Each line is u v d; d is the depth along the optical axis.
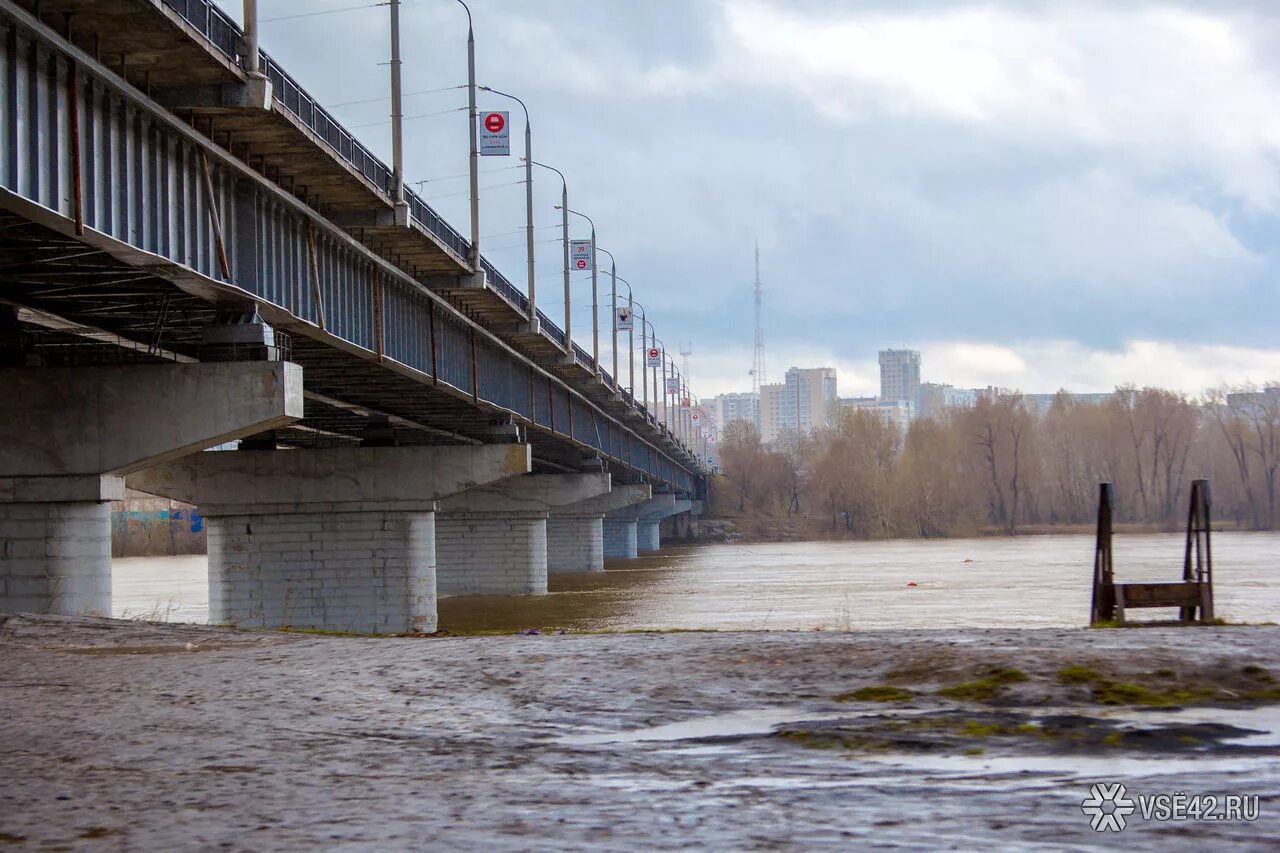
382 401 74.81
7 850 12.09
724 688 19.52
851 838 11.83
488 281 68.06
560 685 20.56
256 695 21.16
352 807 13.57
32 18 27.25
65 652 28.47
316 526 78.38
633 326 158.88
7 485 43.28
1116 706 17.30
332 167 43.16
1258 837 11.59
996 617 75.38
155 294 42.84
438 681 21.64
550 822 12.70
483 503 121.81
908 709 17.55
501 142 73.75
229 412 42.56
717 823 12.48
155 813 13.46
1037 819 12.33
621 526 199.75
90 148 30.91
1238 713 16.75
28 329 48.88
